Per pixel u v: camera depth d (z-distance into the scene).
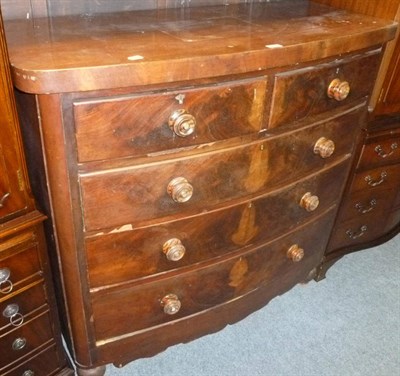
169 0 1.28
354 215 1.66
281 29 1.06
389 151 1.54
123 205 0.94
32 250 1.01
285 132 1.08
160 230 1.03
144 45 0.88
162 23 1.08
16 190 0.92
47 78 0.73
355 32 1.05
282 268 1.42
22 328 1.10
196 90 0.87
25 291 1.05
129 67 0.77
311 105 1.08
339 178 1.38
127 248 1.02
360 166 1.50
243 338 1.53
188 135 0.91
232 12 1.24
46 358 1.22
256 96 0.96
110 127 0.83
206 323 1.32
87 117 0.80
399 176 1.67
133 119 0.84
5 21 1.06
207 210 1.07
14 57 0.78
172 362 1.43
